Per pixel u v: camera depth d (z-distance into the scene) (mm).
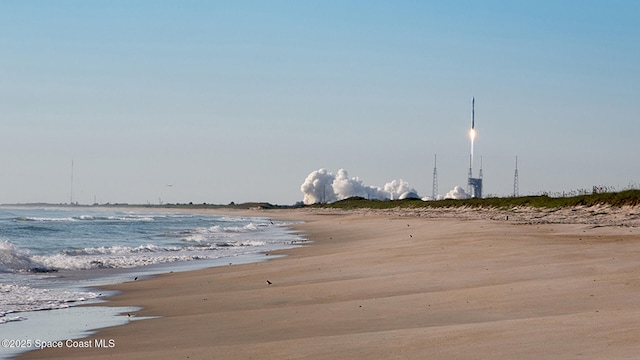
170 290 24562
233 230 83875
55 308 20172
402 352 11289
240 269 31484
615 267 20484
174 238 64625
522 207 91312
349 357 11242
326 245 49344
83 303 21297
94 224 96750
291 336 13969
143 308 20000
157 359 12398
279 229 87312
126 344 14367
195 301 21016
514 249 28484
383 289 20500
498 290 17547
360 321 15195
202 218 154125
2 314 19016
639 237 32469
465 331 12492
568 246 28250
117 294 23688
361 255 33500
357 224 89000
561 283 17781
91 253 44156
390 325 14406
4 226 79688
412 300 17484
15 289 25109
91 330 16328
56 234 68562
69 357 13258
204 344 13742
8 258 33312
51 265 34156
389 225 76938
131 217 148750
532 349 10641
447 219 81812
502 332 12078
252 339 13930
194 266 34688
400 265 26984
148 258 39531
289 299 20141
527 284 18125
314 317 16203
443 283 20688
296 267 30312
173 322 17016
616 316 12656
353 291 20625
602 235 35281
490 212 96062
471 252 29172
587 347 10453
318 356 11508
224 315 17609
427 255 29641
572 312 14086
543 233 39094
